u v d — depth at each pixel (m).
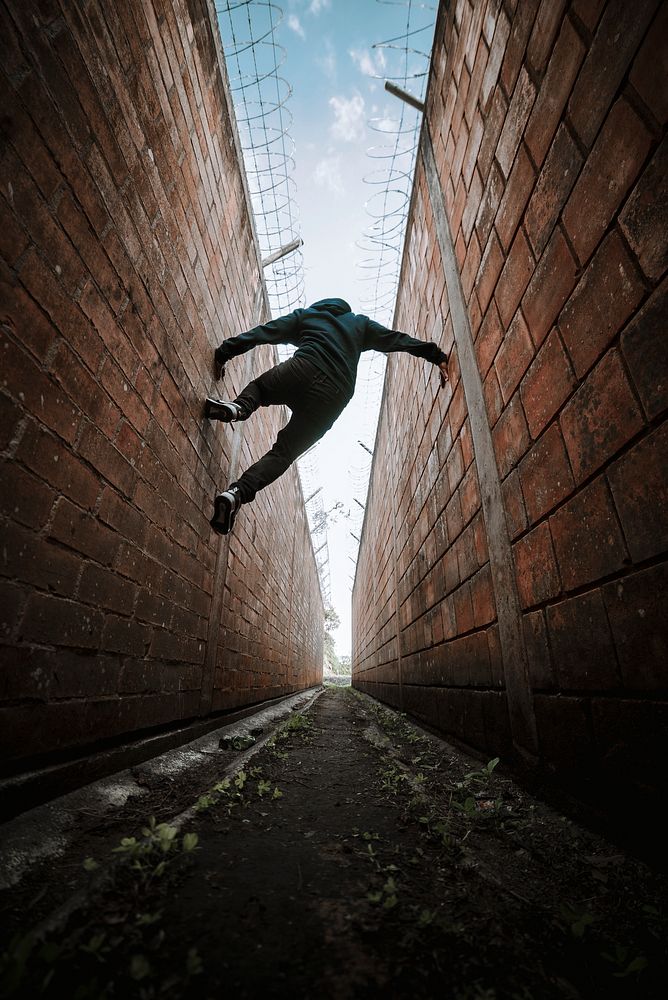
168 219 2.19
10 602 1.21
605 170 1.30
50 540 1.38
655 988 0.79
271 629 6.07
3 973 0.67
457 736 2.88
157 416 2.15
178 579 2.48
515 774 1.93
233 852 1.19
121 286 1.77
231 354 3.00
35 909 0.91
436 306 3.27
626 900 1.03
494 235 2.12
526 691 1.86
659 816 1.10
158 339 2.12
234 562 3.82
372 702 7.57
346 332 2.85
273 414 5.48
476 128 2.31
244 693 4.30
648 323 1.14
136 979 0.67
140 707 2.02
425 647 3.98
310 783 1.98
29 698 1.28
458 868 1.15
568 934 0.91
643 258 1.16
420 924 0.87
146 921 0.81
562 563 1.59
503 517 2.10
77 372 1.50
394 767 2.25
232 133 3.09
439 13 2.80
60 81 1.36
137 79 1.84
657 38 1.08
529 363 1.82
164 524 2.27
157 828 1.13
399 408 5.30
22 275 1.22
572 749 1.50
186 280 2.44
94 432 1.61
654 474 1.13
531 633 1.83
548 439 1.68
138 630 1.99
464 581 2.75
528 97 1.75
